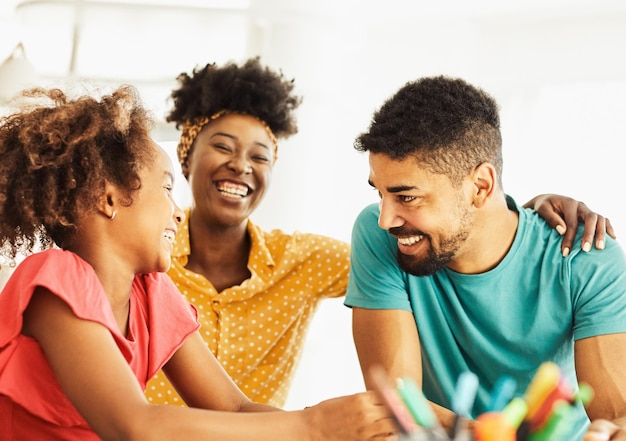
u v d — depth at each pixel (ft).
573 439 4.64
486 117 4.46
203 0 10.68
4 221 3.42
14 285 3.18
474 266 4.64
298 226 10.02
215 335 5.74
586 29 10.81
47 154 3.32
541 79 11.03
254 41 10.41
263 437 2.91
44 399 3.15
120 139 3.40
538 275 4.63
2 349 3.13
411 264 4.42
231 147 6.09
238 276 6.04
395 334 4.64
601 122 10.69
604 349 4.36
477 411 4.78
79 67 11.76
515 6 10.87
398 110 4.31
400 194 4.23
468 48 11.40
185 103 6.46
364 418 2.87
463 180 4.32
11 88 9.23
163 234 3.48
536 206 4.96
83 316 3.07
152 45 11.22
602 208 10.52
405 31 11.61
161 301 3.71
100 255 3.38
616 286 4.47
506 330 4.65
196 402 3.82
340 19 10.25
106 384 3.02
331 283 5.95
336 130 10.73
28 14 10.19
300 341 6.04
